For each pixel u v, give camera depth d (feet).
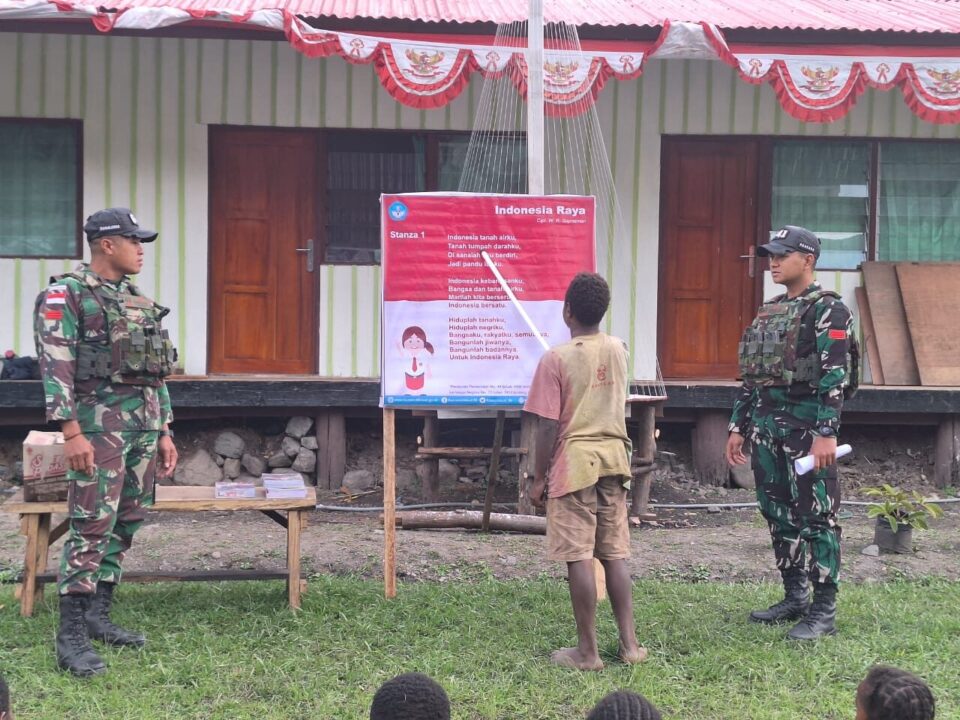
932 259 30.50
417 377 18.20
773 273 16.81
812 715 13.47
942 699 14.06
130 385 14.96
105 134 28.37
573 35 24.63
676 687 14.17
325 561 20.16
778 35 25.11
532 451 23.76
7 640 15.57
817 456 15.87
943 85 24.73
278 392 27.07
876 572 20.35
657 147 29.48
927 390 27.96
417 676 7.82
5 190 28.48
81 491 14.56
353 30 24.80
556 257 18.45
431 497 25.79
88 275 14.82
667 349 29.91
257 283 28.99
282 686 14.06
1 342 28.17
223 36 25.80
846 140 30.12
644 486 24.82
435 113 29.14
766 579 20.22
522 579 19.65
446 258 18.29
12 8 22.91
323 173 29.07
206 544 21.13
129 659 14.85
